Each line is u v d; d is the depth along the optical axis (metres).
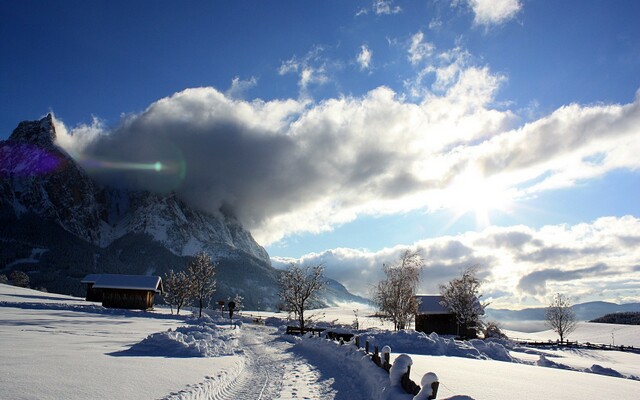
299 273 56.62
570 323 76.94
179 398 9.88
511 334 99.06
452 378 13.78
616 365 36.62
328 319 89.25
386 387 10.45
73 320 42.66
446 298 60.41
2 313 46.44
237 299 117.31
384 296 55.41
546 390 12.17
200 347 21.36
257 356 24.27
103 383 10.76
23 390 9.27
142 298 86.69
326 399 11.87
